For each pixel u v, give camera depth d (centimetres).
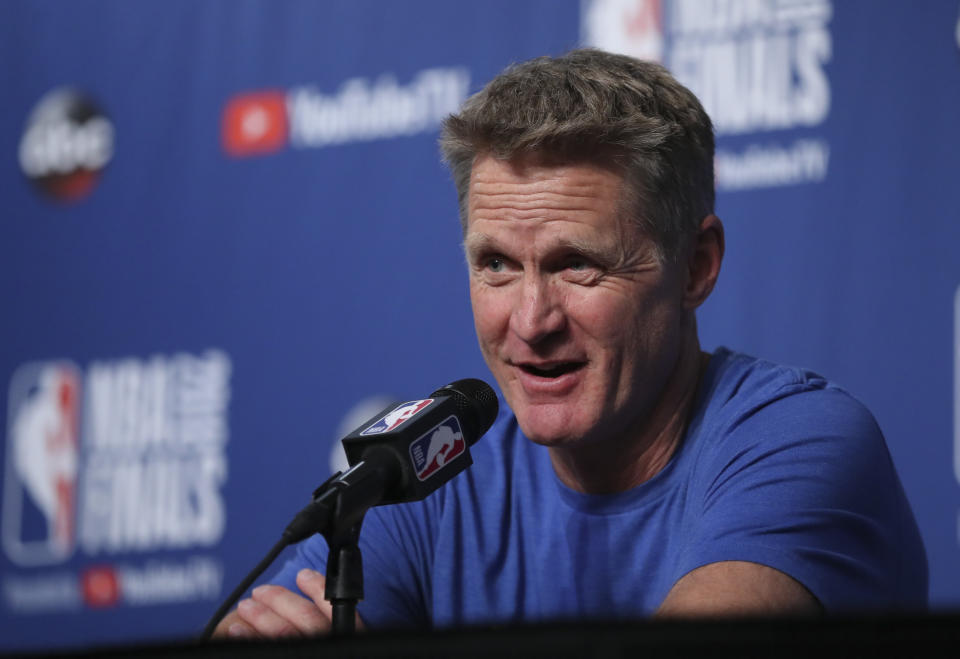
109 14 1438
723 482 520
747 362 593
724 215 1107
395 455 434
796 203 1084
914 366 1032
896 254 1049
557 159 527
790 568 458
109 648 260
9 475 1403
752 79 1109
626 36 1171
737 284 1098
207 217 1355
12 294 1438
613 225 528
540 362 539
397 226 1258
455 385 486
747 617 237
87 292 1407
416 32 1271
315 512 398
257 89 1348
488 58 1237
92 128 1429
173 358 1352
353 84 1295
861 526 489
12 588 1381
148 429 1349
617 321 534
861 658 231
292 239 1306
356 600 407
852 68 1076
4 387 1427
